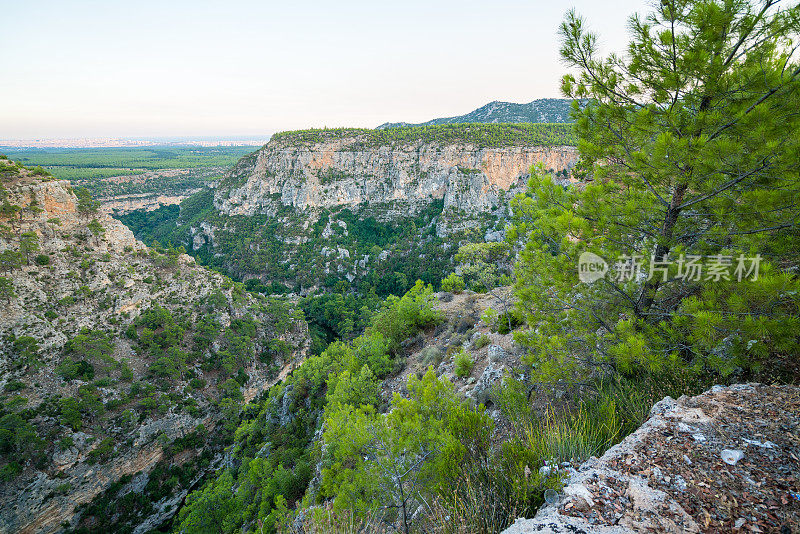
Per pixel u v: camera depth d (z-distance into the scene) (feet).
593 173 27.66
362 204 447.83
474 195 381.40
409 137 445.37
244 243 422.41
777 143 17.95
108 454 148.87
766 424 14.84
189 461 171.94
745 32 19.27
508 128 420.36
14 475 129.59
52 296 184.85
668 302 25.89
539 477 14.57
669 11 20.62
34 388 151.84
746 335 18.54
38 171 222.89
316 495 45.42
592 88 24.77
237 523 84.89
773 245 19.42
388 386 67.00
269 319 254.68
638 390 22.54
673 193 24.06
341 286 343.26
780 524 10.40
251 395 215.72
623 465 14.29
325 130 492.13
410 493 24.04
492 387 36.76
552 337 26.71
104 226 233.14
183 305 227.20
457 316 84.53
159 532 152.05
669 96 21.88
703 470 13.10
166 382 181.68
